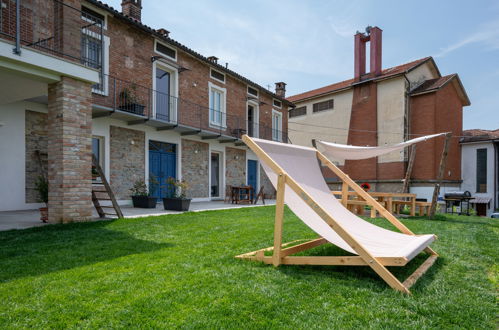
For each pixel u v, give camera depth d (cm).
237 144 1515
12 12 669
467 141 1833
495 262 375
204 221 659
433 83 1791
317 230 328
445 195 1595
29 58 518
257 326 197
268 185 1766
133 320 203
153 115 1110
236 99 1538
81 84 599
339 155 1084
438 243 479
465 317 216
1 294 244
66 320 202
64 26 614
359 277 299
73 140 582
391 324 202
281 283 275
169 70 1208
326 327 197
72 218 574
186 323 199
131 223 597
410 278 287
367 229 372
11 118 789
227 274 296
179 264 329
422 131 1744
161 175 1167
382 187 1830
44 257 354
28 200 818
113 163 988
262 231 550
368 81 1870
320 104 2191
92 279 281
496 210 1709
